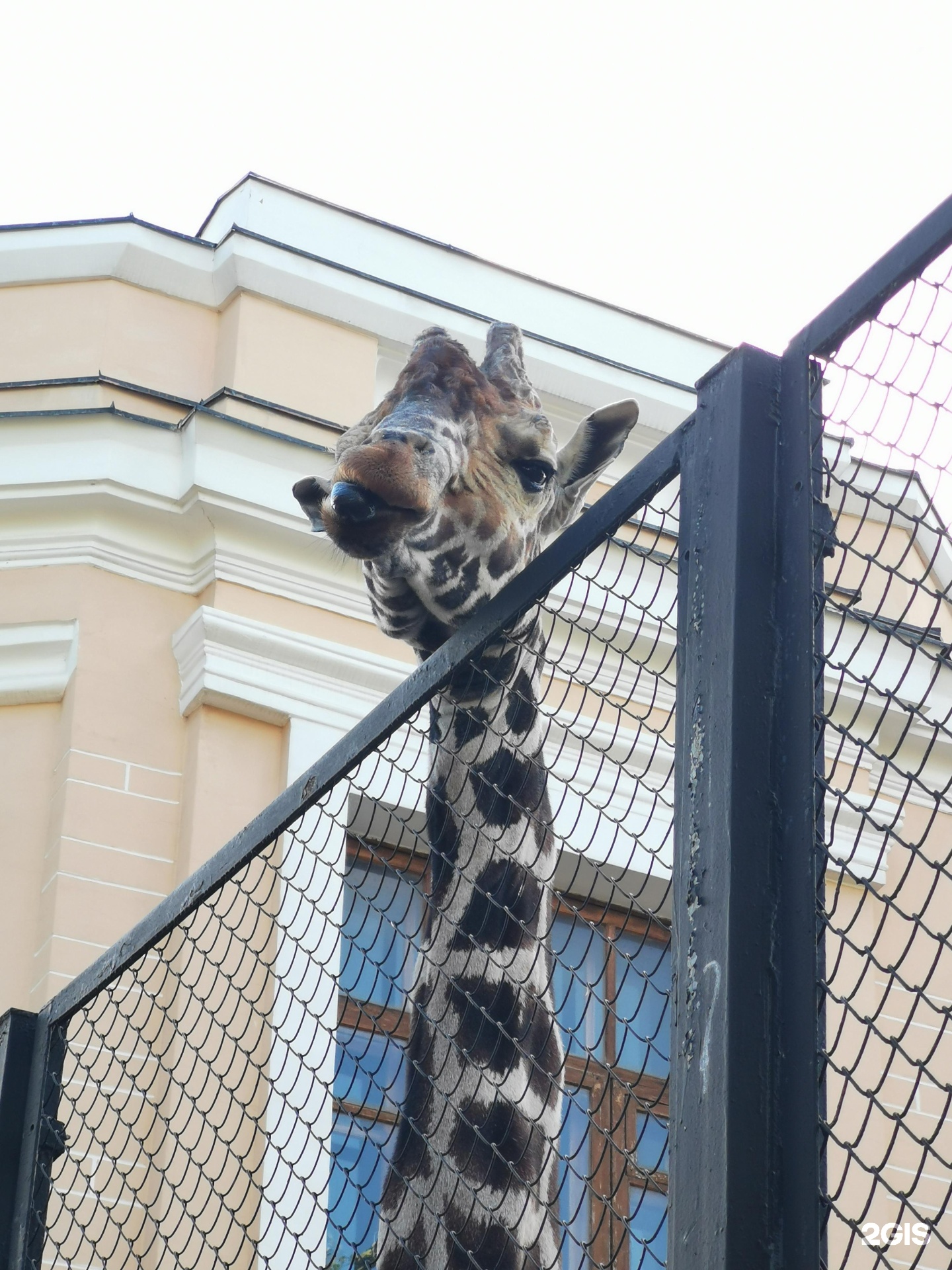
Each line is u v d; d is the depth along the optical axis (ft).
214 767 26.48
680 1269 6.26
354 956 23.65
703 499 7.63
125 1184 11.18
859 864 29.37
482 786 12.82
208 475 27.94
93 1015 22.44
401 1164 11.84
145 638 27.61
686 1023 6.64
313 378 30.68
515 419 13.20
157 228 31.09
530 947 12.52
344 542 10.62
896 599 31.24
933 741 6.22
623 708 7.84
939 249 6.83
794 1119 6.25
